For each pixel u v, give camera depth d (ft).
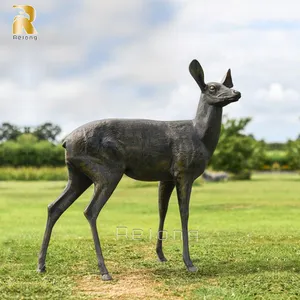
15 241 34.19
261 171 174.40
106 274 23.81
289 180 123.24
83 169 23.94
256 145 141.08
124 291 21.93
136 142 24.29
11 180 106.73
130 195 73.00
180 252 30.22
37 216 49.60
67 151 24.20
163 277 24.23
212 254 29.53
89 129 23.98
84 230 40.09
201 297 20.75
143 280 23.75
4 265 26.89
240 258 28.50
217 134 25.25
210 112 24.95
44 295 21.21
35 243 33.32
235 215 50.11
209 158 25.34
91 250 30.78
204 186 96.73
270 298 20.66
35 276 24.31
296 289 21.95
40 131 142.82
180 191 24.85
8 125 127.75
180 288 22.25
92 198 23.91
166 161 24.71
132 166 24.47
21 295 21.17
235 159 131.95
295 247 31.68
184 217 24.99
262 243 33.27
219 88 24.77
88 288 22.44
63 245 32.42
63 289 22.08
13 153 116.26
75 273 25.00
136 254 29.84
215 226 42.34
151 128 24.68
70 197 24.86
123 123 24.44
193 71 25.03
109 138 23.91
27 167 114.11
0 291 21.79
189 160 24.63
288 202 63.41
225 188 90.33
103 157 23.76
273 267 26.27
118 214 51.03
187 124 25.25
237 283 22.82
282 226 41.98
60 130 145.38
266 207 57.47
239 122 137.49
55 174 110.22
